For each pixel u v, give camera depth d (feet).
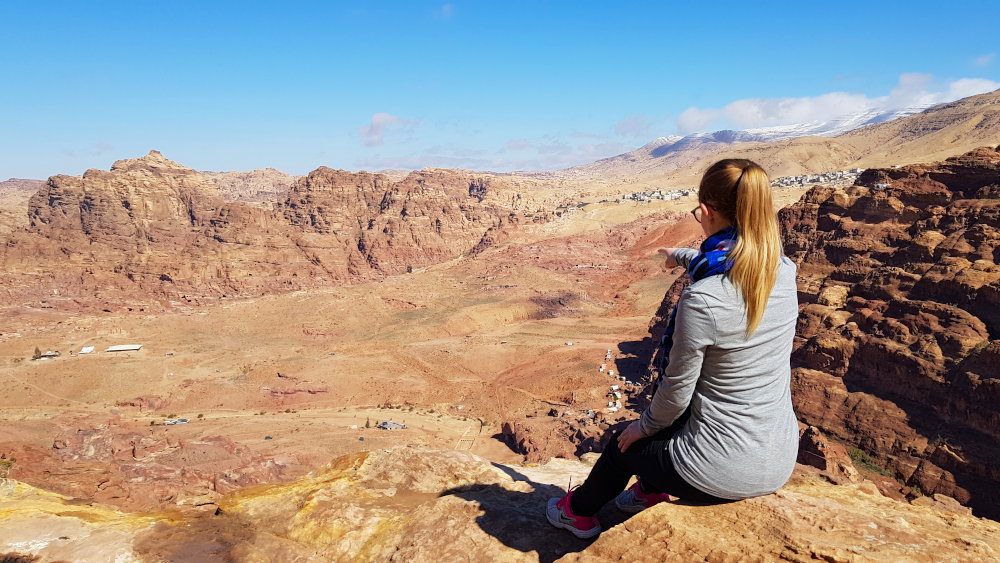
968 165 253.44
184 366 436.35
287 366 420.77
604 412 285.84
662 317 403.54
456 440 289.94
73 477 123.24
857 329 200.95
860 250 262.26
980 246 206.08
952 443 154.40
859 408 178.81
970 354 164.96
